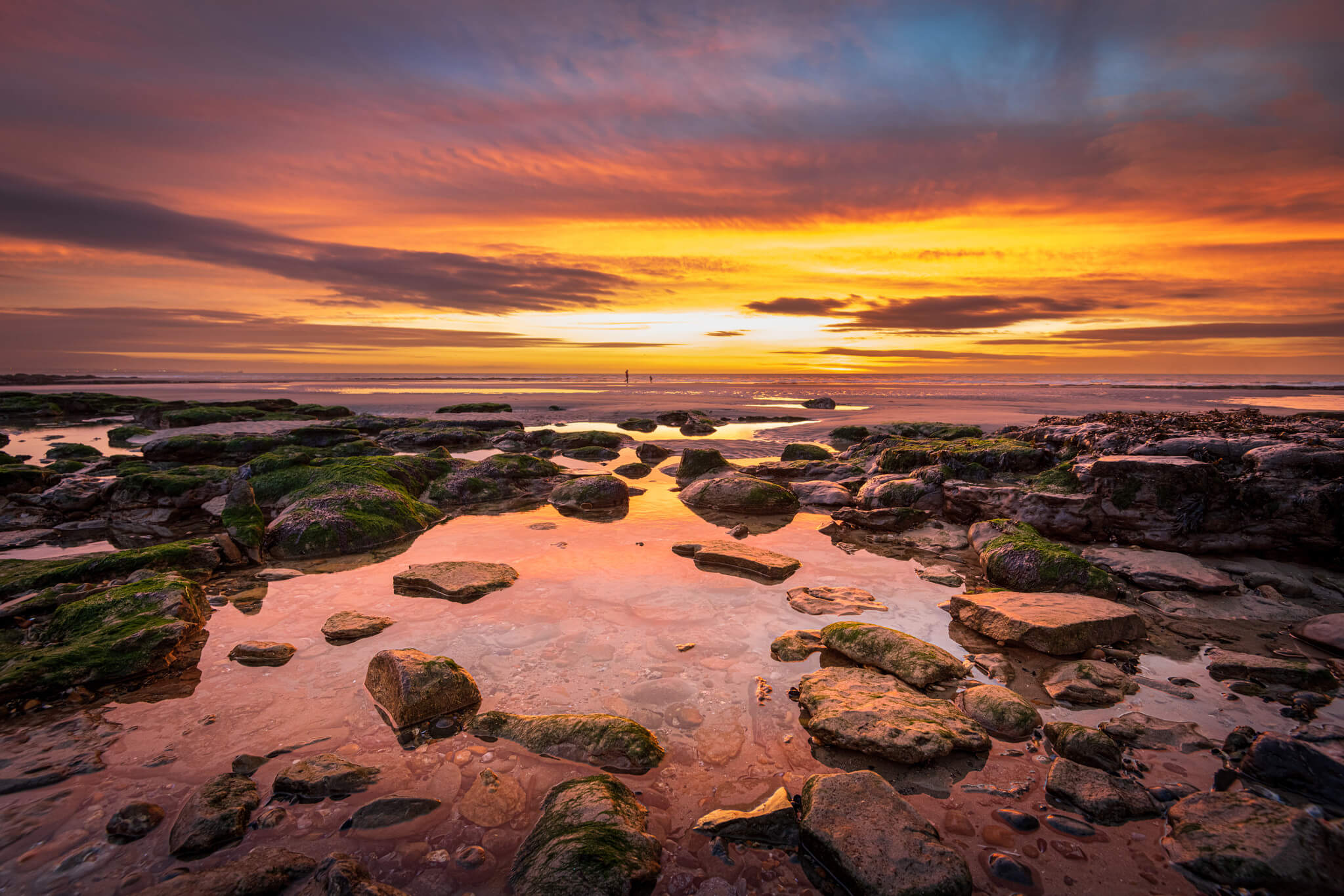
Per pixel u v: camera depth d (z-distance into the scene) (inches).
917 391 2226.9
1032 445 511.5
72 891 129.7
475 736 183.3
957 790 160.2
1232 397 1777.8
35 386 2977.4
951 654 235.5
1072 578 294.5
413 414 1342.3
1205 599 287.9
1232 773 164.7
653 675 219.6
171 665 229.9
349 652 239.3
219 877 127.5
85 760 173.2
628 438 955.3
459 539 408.5
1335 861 130.0
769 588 307.6
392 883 131.6
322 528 384.8
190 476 497.4
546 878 126.1
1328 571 311.7
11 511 481.7
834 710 186.9
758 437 971.3
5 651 242.2
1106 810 149.7
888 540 400.2
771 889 131.5
